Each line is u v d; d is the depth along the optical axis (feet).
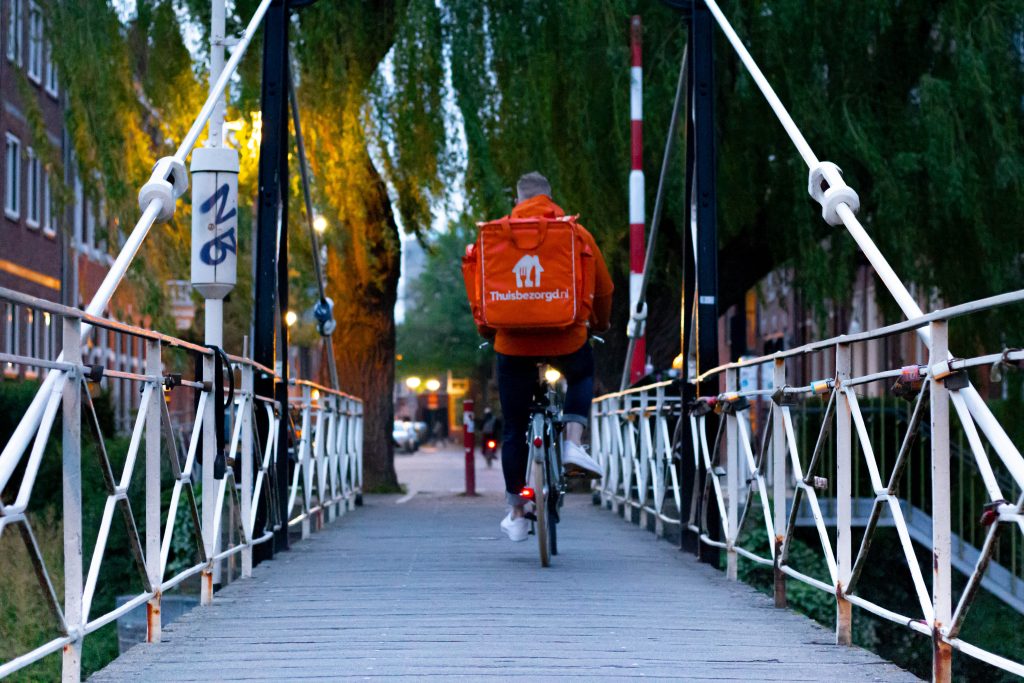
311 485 46.03
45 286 123.13
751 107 67.05
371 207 76.95
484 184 66.08
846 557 21.57
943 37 65.41
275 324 37.96
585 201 70.23
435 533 44.83
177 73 68.13
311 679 18.42
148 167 68.03
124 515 20.13
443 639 21.76
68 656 16.99
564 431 31.60
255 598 27.02
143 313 67.21
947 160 63.21
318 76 69.10
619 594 27.71
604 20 66.13
